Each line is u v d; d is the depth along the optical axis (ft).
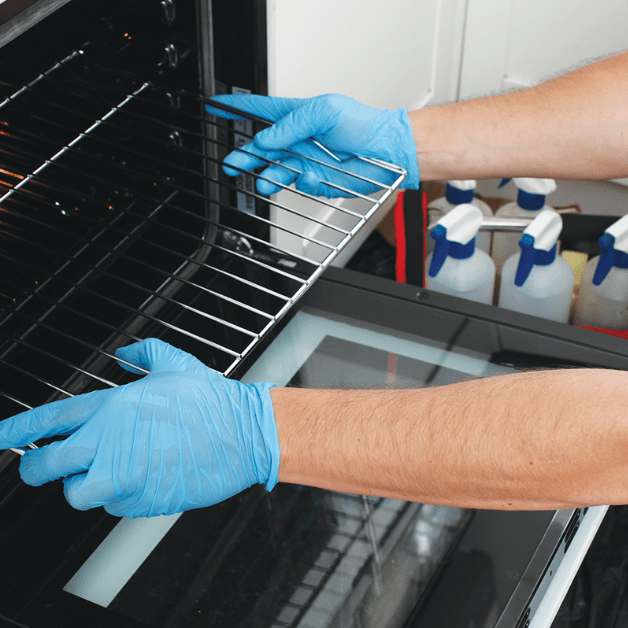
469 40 5.05
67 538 2.64
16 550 2.60
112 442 2.22
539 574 2.49
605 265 3.85
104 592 2.48
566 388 2.06
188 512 2.73
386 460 2.19
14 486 2.80
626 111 2.94
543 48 4.91
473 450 2.08
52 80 3.03
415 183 3.28
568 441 1.97
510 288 4.10
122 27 3.08
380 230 4.99
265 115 3.17
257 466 2.33
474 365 3.05
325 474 2.30
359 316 3.28
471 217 3.82
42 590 2.48
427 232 4.50
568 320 4.44
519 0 4.73
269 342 3.21
